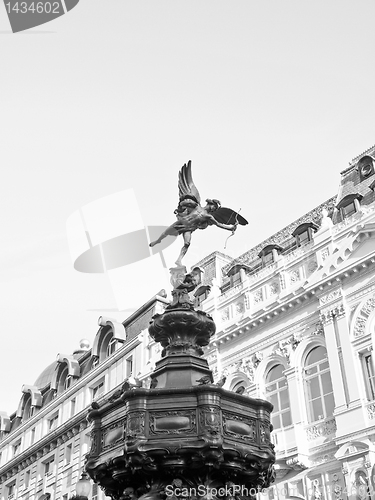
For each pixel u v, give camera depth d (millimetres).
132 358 32844
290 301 25234
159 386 7699
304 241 27797
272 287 26828
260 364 25797
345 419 21203
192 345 8219
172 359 7953
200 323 8266
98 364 36344
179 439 6602
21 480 40562
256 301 27328
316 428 22422
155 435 6664
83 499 12781
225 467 6781
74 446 34781
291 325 25203
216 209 9234
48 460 37781
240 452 6844
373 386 21328
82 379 37031
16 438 43938
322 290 24297
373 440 20062
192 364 7840
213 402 6848
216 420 6738
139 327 34219
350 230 24016
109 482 7375
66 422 35781
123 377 32656
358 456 20109
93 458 7477
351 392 21516
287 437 22750
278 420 24266
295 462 21891
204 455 6531
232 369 27047
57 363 42469
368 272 22938
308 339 24266
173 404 6859
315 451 21953
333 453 21344
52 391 42812
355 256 23531
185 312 8258
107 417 7613
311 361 24188
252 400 7438
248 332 27062
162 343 8555
